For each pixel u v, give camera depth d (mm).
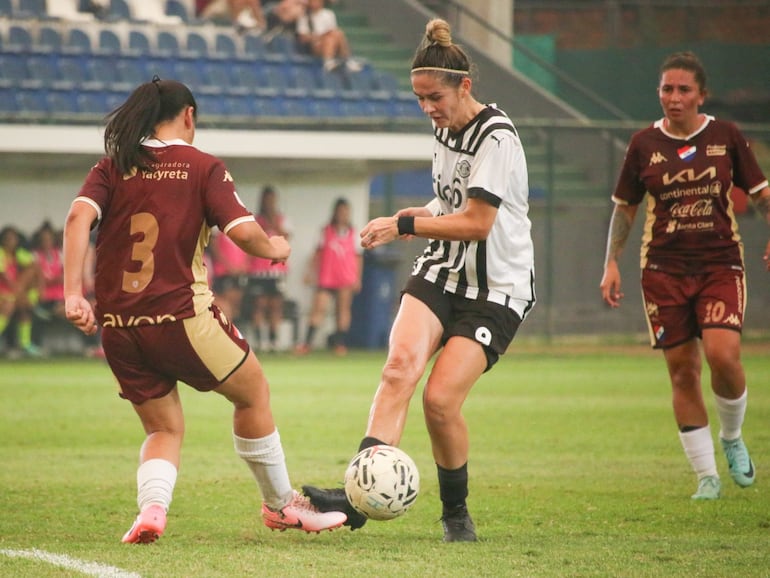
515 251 17719
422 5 98312
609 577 14836
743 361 61125
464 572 15070
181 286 16266
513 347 74125
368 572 15016
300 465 26953
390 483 16141
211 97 75625
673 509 21125
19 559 15836
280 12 83312
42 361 62156
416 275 17969
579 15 105750
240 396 16859
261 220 70188
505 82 92375
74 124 66688
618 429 34438
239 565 15445
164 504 16797
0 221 67000
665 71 22500
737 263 22500
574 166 91125
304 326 73438
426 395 17250
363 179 74562
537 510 21047
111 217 16344
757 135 84000
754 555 16422
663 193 22641
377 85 83750
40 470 26000
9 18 76375
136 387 16734
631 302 82562
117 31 79750
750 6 105438
